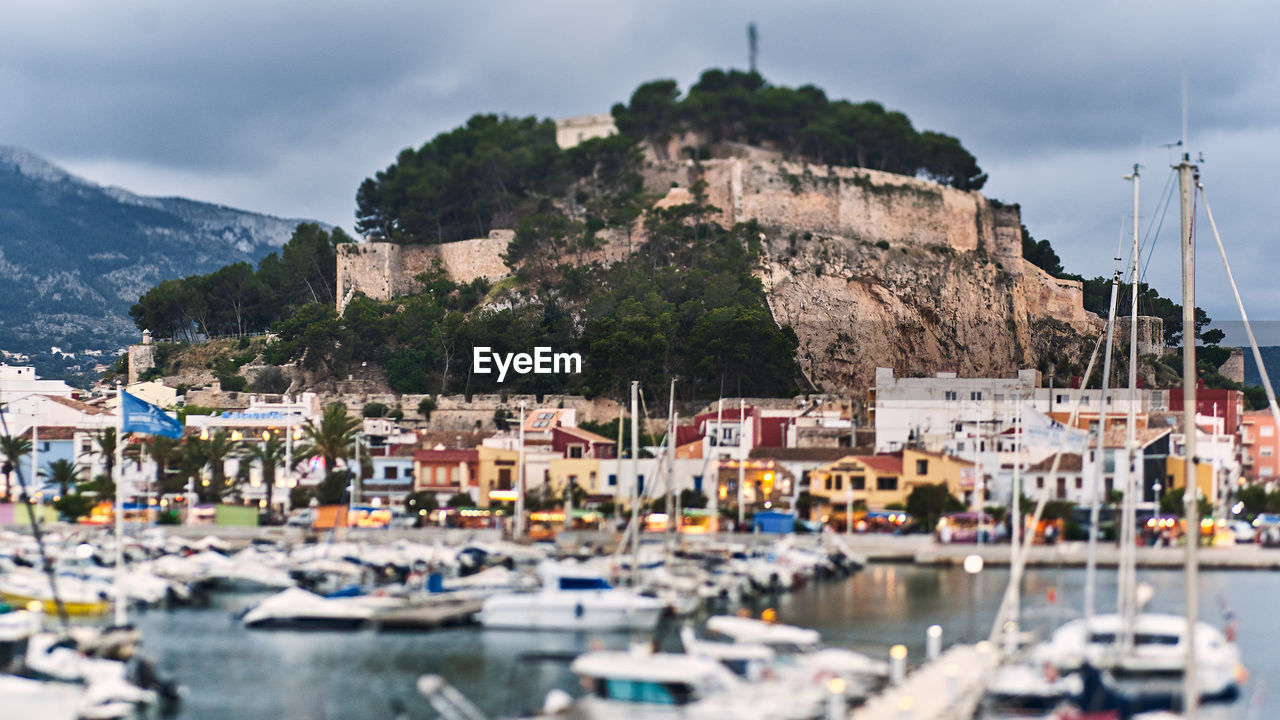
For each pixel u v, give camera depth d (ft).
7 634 220.23
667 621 274.16
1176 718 169.58
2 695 175.83
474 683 218.18
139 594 292.81
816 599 306.96
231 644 251.39
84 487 477.36
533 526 444.55
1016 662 211.41
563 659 204.74
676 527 421.18
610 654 189.26
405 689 214.48
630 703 180.34
